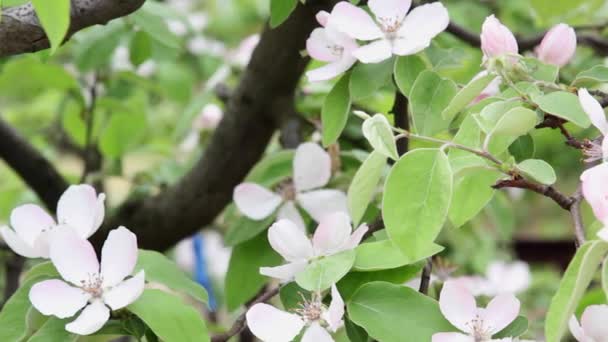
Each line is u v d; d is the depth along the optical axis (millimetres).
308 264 690
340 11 720
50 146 1333
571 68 1008
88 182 1038
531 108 692
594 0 988
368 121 653
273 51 875
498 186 660
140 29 918
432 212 643
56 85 980
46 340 680
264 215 800
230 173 936
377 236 719
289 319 673
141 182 1073
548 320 604
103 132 1055
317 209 801
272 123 915
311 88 955
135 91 1165
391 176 645
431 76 706
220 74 1039
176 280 718
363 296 680
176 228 961
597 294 792
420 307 676
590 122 669
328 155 800
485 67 704
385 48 715
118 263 688
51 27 605
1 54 706
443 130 702
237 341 961
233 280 806
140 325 689
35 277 707
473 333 667
